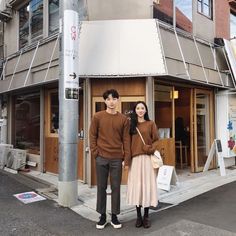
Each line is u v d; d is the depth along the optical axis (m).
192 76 9.36
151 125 5.57
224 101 11.02
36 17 11.01
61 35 6.73
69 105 6.67
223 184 8.80
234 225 5.54
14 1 11.77
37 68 9.96
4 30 12.92
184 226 5.49
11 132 12.41
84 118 8.62
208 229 5.34
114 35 8.39
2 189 8.03
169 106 9.56
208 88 10.95
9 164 10.56
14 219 5.89
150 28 8.45
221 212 6.26
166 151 9.29
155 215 6.12
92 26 8.47
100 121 5.47
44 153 10.30
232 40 11.55
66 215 6.15
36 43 10.34
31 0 11.29
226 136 10.95
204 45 10.39
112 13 8.66
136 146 5.49
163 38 8.62
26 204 6.82
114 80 8.64
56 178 9.36
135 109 5.60
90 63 8.25
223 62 11.07
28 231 5.34
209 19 11.08
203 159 10.87
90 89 8.60
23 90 11.32
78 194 7.60
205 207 6.61
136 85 8.63
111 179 5.49
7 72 12.09
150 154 5.52
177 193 7.80
